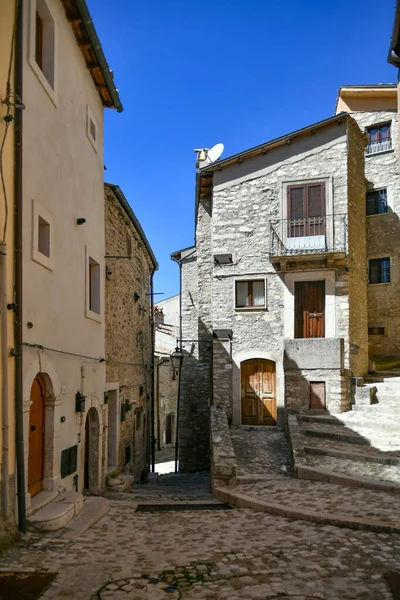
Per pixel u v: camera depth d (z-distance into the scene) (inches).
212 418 513.0
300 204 568.1
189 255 787.4
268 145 575.8
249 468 394.0
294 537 227.9
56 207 288.0
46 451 273.7
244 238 580.7
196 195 678.5
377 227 735.7
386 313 721.0
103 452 384.8
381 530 232.5
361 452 389.1
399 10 293.9
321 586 167.6
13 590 162.4
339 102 790.5
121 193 429.4
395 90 735.1
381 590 163.2
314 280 558.9
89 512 267.9
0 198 216.4
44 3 275.4
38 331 255.6
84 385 334.6
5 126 222.8
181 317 773.9
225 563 192.2
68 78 315.6
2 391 214.1
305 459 378.0
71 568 184.9
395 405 508.1
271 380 563.2
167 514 284.7
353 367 551.5
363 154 620.1
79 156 337.1
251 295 577.3
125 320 489.7
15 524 219.5
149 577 177.0
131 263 524.7
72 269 315.9
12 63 231.6
